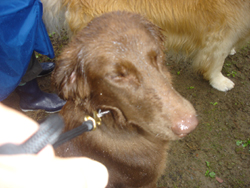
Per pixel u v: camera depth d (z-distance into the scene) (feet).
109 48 0.97
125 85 1.00
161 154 1.38
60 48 2.59
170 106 0.97
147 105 1.00
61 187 0.32
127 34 0.98
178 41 2.11
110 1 1.81
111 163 1.26
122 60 0.96
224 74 2.46
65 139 0.57
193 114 0.97
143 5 1.86
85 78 1.07
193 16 1.91
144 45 0.99
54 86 1.11
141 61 0.97
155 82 0.98
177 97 0.99
